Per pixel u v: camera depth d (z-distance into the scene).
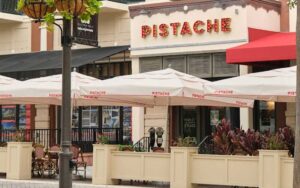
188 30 22.19
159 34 22.81
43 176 18.73
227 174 15.09
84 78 18.97
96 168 16.62
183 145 15.62
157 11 22.91
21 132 20.80
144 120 23.66
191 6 22.17
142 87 16.72
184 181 15.45
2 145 19.03
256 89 15.11
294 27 22.02
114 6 24.70
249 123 21.61
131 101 19.70
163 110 23.30
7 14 27.25
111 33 25.44
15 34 27.89
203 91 16.58
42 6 9.27
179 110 23.27
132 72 23.55
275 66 21.09
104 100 19.69
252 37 21.22
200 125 22.80
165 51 22.66
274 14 22.28
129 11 23.64
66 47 9.02
